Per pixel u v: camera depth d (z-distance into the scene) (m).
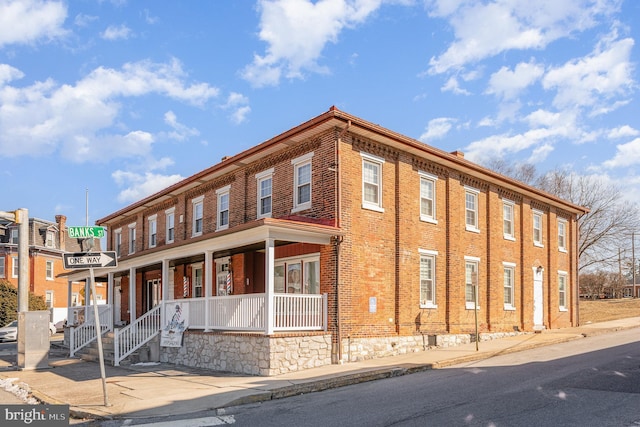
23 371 18.08
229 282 21.11
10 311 41.69
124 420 10.04
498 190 24.36
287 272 18.94
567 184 45.91
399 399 10.91
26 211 19.12
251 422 9.55
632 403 9.66
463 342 20.81
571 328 27.42
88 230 11.43
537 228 27.48
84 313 27.34
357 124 16.95
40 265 49.91
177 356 18.31
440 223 20.70
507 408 9.62
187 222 25.61
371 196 18.22
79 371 17.59
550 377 12.62
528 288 25.64
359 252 17.25
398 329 18.20
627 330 26.69
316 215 17.42
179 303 18.80
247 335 15.13
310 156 17.98
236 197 21.83
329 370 14.61
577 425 8.34
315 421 9.36
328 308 16.41
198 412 10.47
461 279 21.31
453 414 9.31
